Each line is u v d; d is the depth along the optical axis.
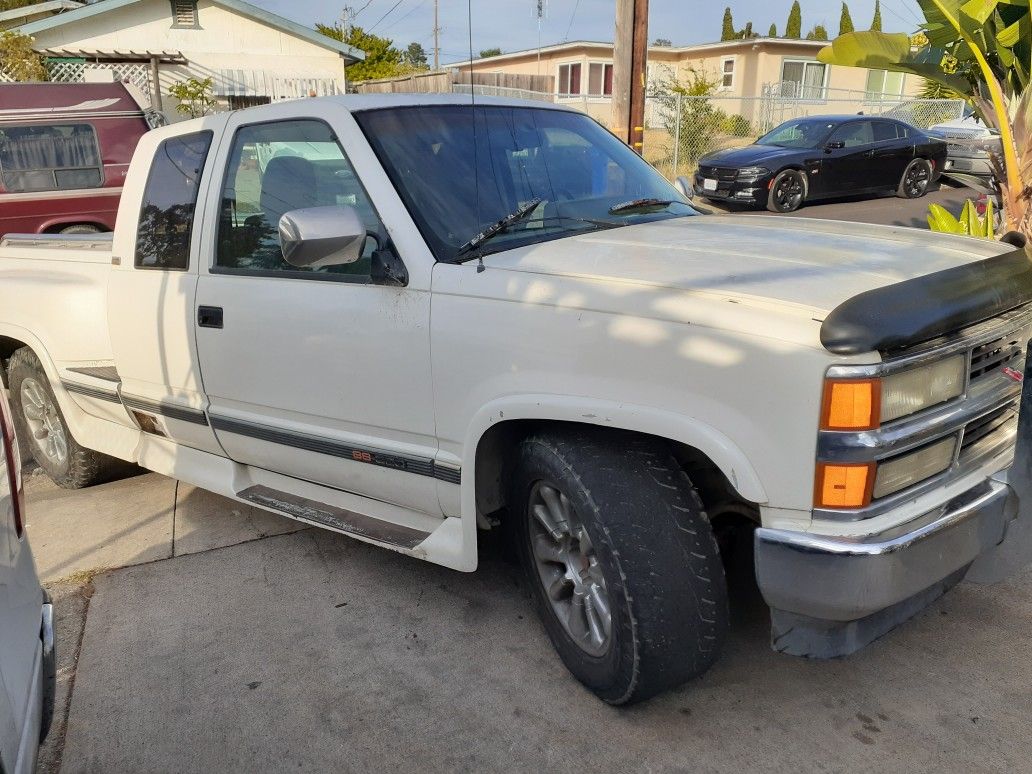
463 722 2.71
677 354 2.28
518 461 2.77
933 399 2.27
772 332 2.15
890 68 6.56
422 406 2.95
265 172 3.41
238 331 3.47
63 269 4.59
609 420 2.41
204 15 19.75
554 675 2.93
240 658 3.10
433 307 2.83
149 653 3.16
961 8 5.61
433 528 3.24
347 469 3.35
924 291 2.20
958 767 2.42
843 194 14.67
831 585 2.16
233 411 3.67
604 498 2.45
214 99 19.97
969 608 3.20
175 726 2.76
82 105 10.12
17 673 1.82
